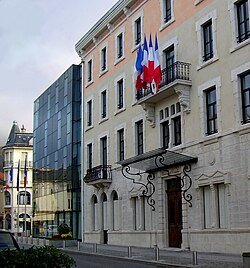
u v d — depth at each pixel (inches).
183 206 963.3
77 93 1616.6
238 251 808.9
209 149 898.1
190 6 994.1
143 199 1136.2
